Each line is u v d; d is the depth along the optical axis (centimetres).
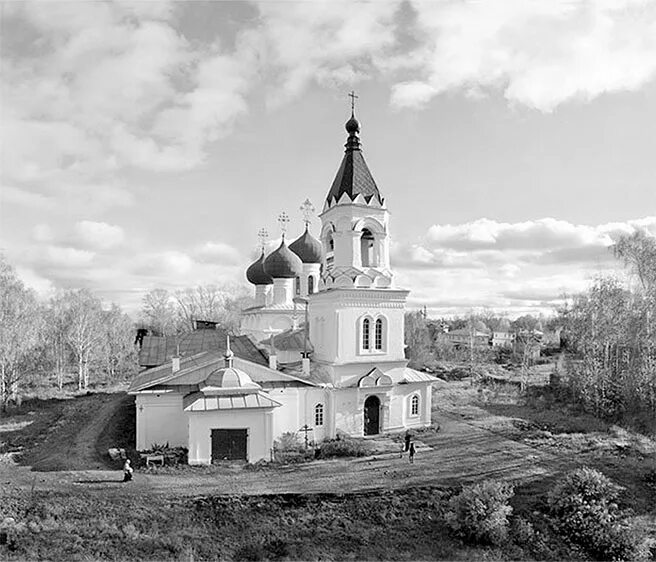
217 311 10181
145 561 1981
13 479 2691
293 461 3092
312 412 3509
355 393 3612
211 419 3036
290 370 3747
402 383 3797
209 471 2889
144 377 3844
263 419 3103
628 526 2361
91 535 2109
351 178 3712
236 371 3275
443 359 10269
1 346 5316
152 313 10081
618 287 5356
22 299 5641
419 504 2536
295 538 2227
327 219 3831
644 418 4453
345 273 3616
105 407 5059
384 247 3788
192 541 2142
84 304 7106
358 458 3178
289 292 5053
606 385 4981
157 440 3322
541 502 2617
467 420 4400
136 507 2356
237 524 2298
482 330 15325
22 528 2098
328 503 2503
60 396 6203
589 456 3388
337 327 3584
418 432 3838
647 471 3100
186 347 4631
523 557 2214
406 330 10744
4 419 4881
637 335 4869
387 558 2142
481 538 2294
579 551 2275
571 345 6366
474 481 2825
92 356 7550
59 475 2786
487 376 7469
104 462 3059
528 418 4562
